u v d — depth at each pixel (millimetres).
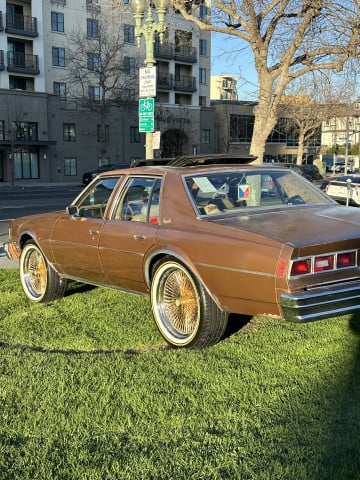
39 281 6297
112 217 5289
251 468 2785
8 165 45969
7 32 45688
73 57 47500
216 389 3707
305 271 3783
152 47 10609
